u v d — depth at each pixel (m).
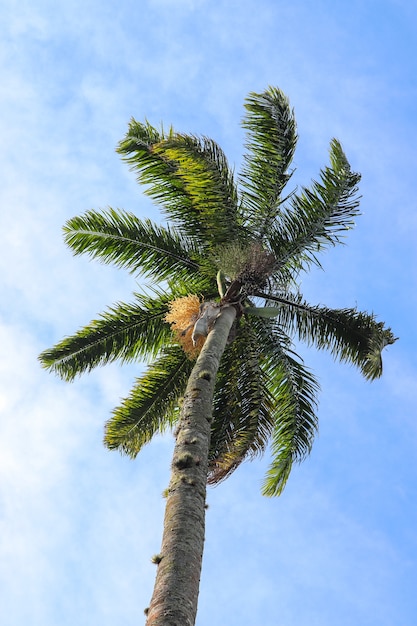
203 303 13.06
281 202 13.98
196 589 6.77
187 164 13.31
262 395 13.70
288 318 14.75
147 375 14.84
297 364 14.48
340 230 13.91
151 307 15.02
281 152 13.79
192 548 7.21
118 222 14.75
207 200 13.61
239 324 14.17
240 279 13.34
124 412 14.61
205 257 14.59
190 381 10.40
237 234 13.94
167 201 14.42
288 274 14.16
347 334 14.56
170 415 14.80
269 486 13.98
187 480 8.20
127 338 15.00
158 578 6.80
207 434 9.26
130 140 14.26
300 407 14.27
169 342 15.02
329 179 13.88
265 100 13.84
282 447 14.11
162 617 6.20
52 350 14.75
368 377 14.02
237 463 13.15
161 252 14.85
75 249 14.81
